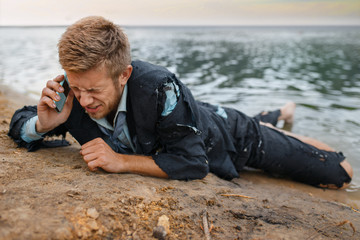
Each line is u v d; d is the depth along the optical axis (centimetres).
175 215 179
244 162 301
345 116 495
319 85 683
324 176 314
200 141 231
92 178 198
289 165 314
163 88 206
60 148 257
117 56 187
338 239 186
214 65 887
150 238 156
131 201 177
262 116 442
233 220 192
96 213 156
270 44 1586
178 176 226
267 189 291
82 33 175
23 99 482
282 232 185
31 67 754
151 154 236
